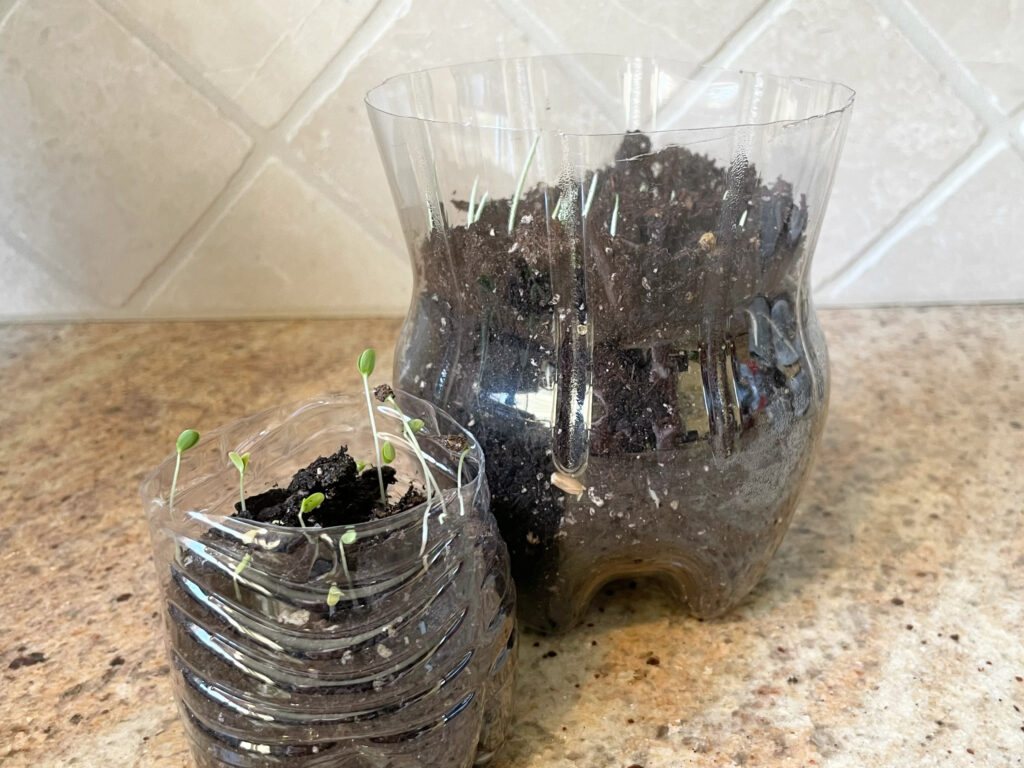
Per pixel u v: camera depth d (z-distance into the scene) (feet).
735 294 1.32
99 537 1.84
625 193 1.33
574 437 1.31
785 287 1.41
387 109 1.61
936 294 2.72
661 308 1.28
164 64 2.33
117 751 1.35
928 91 2.35
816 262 2.69
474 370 1.40
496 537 1.31
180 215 2.59
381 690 1.12
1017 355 2.47
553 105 1.93
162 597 1.20
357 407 1.43
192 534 1.12
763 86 1.74
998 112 2.36
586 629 1.60
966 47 2.27
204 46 2.30
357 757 1.15
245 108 2.39
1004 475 1.99
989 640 1.53
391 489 1.35
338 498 1.26
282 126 2.43
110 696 1.45
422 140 1.32
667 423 1.30
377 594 1.12
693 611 1.60
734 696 1.43
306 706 1.11
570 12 2.24
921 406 2.27
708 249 1.26
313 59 2.32
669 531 1.40
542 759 1.33
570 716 1.41
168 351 2.63
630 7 2.24
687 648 1.54
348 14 2.25
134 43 2.30
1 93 2.38
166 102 2.39
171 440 2.18
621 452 1.30
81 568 1.75
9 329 2.77
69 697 1.45
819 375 1.51
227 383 2.43
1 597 1.67
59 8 2.25
